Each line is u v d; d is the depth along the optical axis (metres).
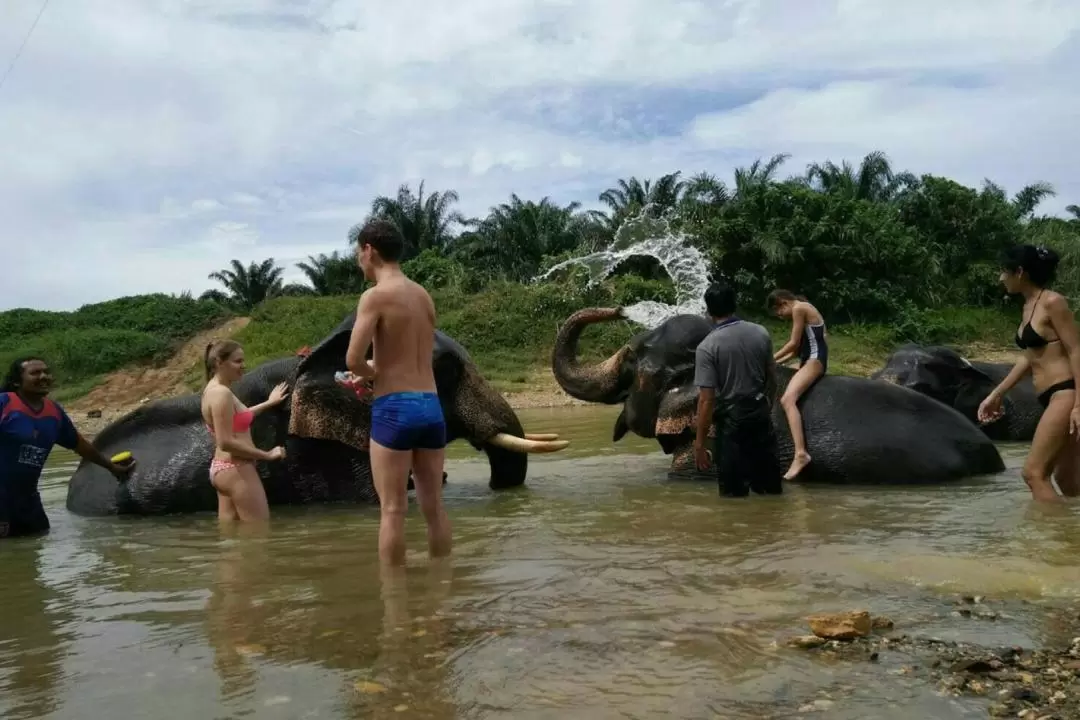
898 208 42.56
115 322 42.66
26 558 5.60
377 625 3.65
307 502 7.19
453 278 42.06
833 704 2.75
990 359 35.03
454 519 6.17
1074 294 38.34
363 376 4.73
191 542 5.82
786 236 36.91
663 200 41.91
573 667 3.09
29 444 6.44
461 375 7.41
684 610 3.71
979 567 4.30
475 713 2.74
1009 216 43.28
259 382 7.38
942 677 2.96
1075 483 6.18
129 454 7.31
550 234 45.56
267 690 2.98
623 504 6.56
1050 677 2.94
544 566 4.56
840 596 3.89
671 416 7.79
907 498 6.51
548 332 34.19
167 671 3.22
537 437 7.80
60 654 3.49
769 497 6.66
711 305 6.86
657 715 2.69
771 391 7.54
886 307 37.16
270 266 59.84
